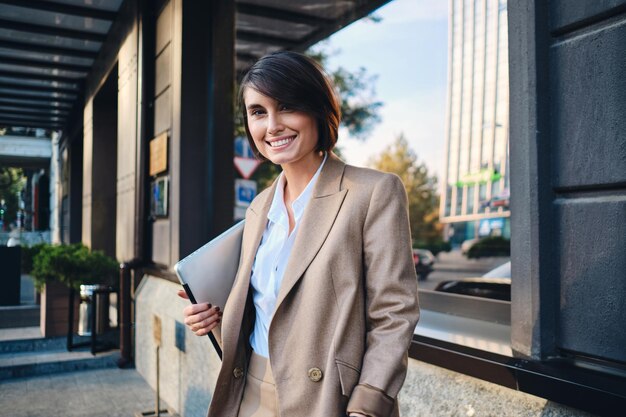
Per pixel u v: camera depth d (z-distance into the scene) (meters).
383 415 1.02
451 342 1.79
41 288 6.36
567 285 1.46
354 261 1.15
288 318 1.18
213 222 4.42
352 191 1.19
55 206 15.52
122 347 5.25
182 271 1.34
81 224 11.19
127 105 6.00
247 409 1.28
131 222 5.69
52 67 8.42
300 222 1.23
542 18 1.50
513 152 1.59
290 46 5.69
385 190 1.16
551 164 1.50
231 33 4.57
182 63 4.35
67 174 11.77
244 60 5.70
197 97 4.39
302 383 1.14
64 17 6.56
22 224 28.55
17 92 10.07
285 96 1.20
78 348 5.75
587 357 1.43
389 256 1.11
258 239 1.35
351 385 1.09
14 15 6.46
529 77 1.51
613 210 1.33
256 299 1.31
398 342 1.06
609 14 1.34
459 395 1.68
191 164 4.36
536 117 1.49
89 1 6.14
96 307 5.97
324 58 5.96
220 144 4.48
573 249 1.44
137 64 5.39
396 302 1.09
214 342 1.42
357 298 1.14
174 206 4.43
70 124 11.39
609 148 1.34
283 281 1.18
